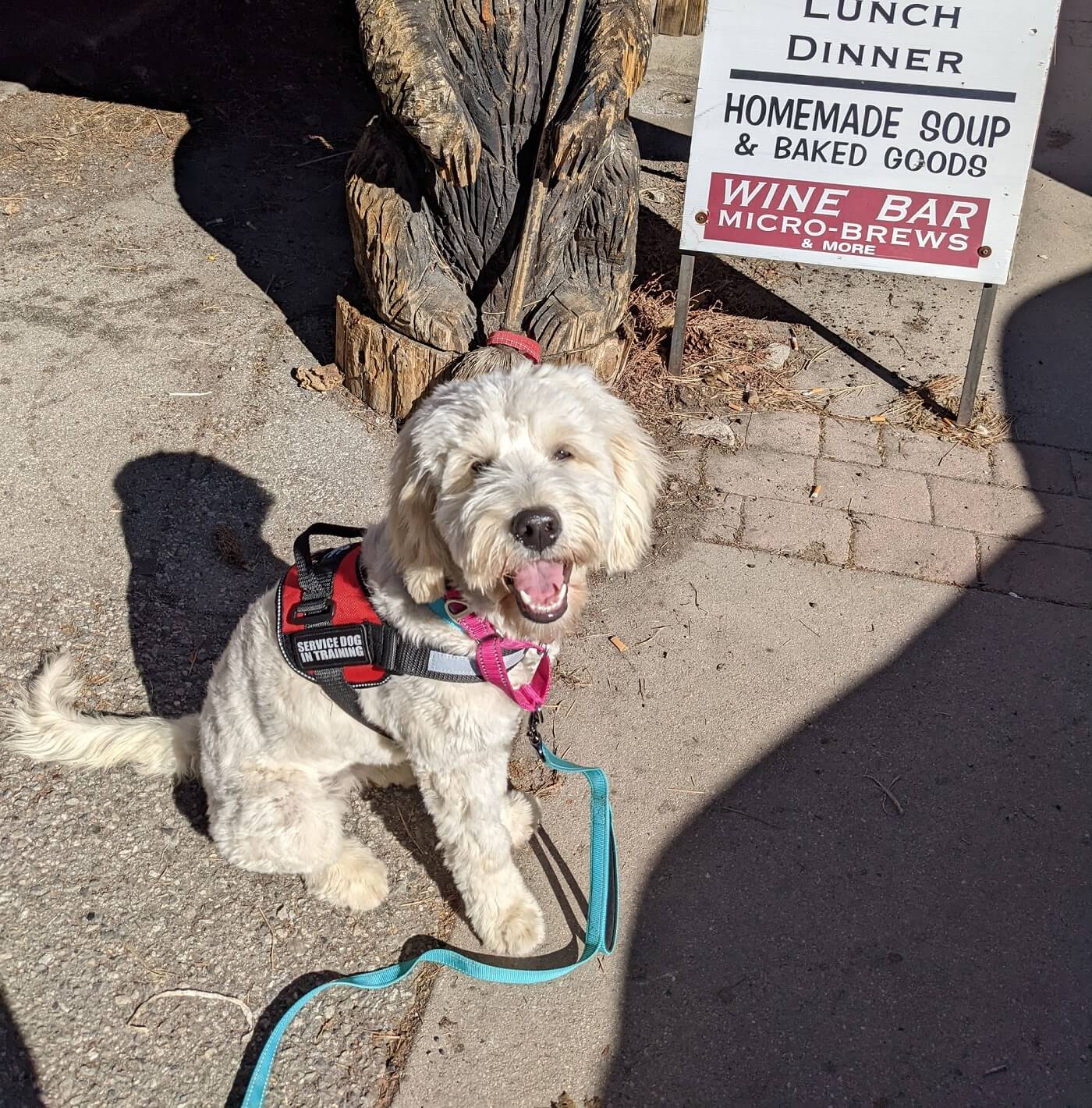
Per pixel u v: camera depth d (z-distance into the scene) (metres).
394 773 1.48
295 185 2.86
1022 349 2.40
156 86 3.21
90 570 1.77
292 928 1.36
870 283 2.63
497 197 1.88
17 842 1.41
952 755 1.58
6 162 2.83
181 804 1.47
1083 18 4.43
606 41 1.73
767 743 1.59
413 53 1.67
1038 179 3.16
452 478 1.15
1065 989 1.32
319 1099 1.21
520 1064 1.24
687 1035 1.27
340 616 1.23
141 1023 1.25
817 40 1.94
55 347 2.21
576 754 1.57
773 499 2.00
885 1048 1.26
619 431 1.24
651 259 2.64
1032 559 1.89
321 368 2.19
